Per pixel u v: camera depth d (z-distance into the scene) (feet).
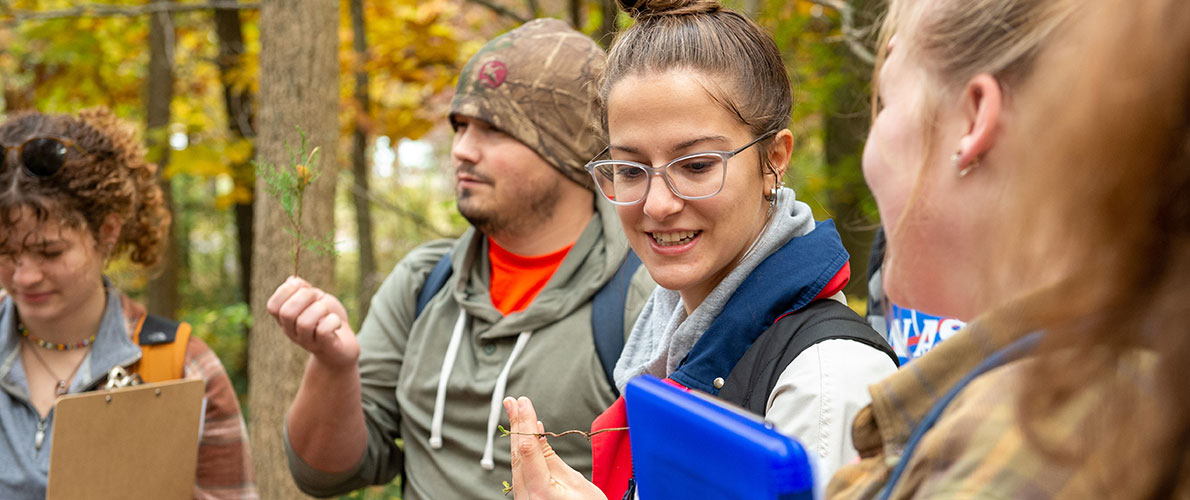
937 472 2.01
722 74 4.45
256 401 11.42
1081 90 1.81
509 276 6.68
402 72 20.10
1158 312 1.75
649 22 4.70
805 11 16.58
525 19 20.02
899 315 7.13
